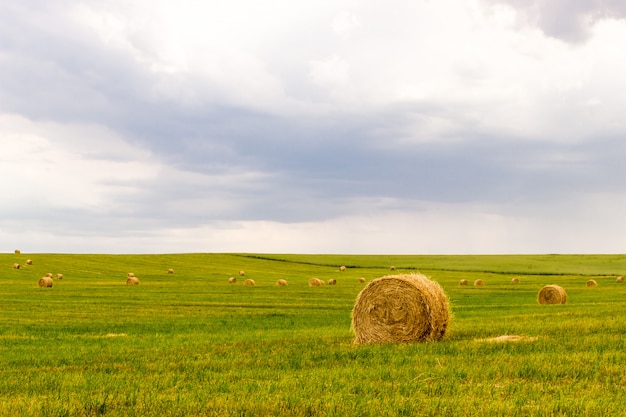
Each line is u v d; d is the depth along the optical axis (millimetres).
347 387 10180
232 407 8812
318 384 10500
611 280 80562
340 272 101000
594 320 22031
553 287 39031
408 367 12258
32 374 12633
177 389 10484
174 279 78625
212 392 10094
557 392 9539
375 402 8953
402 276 19047
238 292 52969
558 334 17500
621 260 126625
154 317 30234
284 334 21531
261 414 8430
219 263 111312
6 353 16578
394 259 129875
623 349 14000
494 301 42594
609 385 10008
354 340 19172
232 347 16953
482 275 96688
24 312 32625
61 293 49469
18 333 22812
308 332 22375
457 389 9922
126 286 61250
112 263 100375
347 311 34375
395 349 15711
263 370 12453
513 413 8320
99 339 20516
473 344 15805
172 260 112000
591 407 8445
